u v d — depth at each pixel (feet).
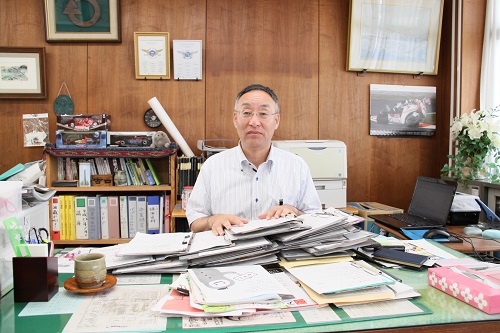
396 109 10.67
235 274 3.32
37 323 2.66
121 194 9.48
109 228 9.01
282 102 10.25
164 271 3.66
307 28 10.24
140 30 9.82
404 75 10.67
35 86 9.55
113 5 9.57
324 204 9.20
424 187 7.91
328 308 2.94
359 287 3.06
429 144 10.85
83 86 9.77
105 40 9.65
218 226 4.38
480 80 9.74
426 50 10.44
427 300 3.13
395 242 4.69
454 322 2.77
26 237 3.77
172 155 9.03
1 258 3.23
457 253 4.39
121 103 9.85
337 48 10.36
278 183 5.90
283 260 3.81
